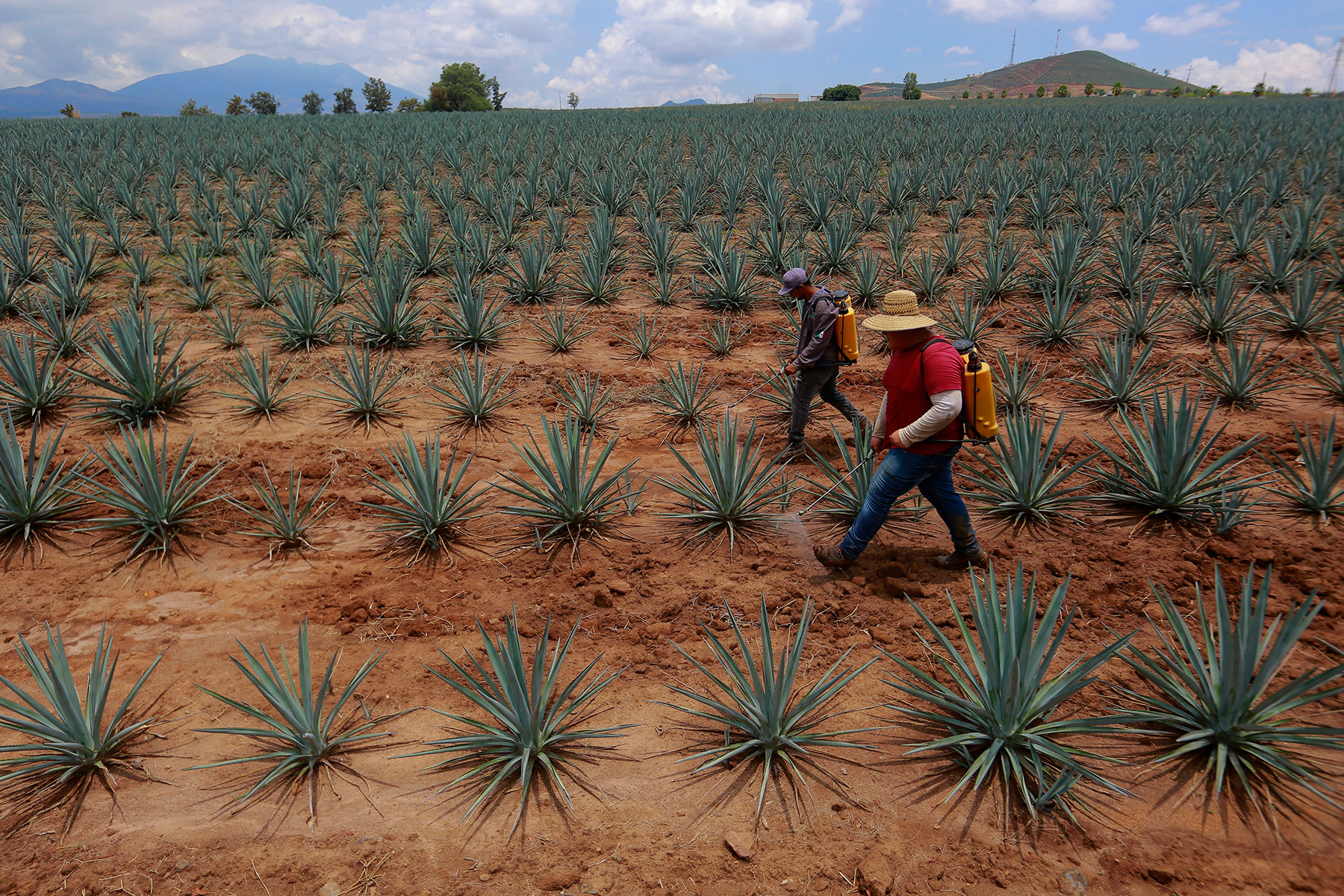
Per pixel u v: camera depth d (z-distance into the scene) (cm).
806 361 528
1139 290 913
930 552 446
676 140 2739
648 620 393
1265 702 282
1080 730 303
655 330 912
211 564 445
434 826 274
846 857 259
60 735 292
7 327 867
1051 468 536
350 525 489
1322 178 1576
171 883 251
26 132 2811
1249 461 534
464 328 852
